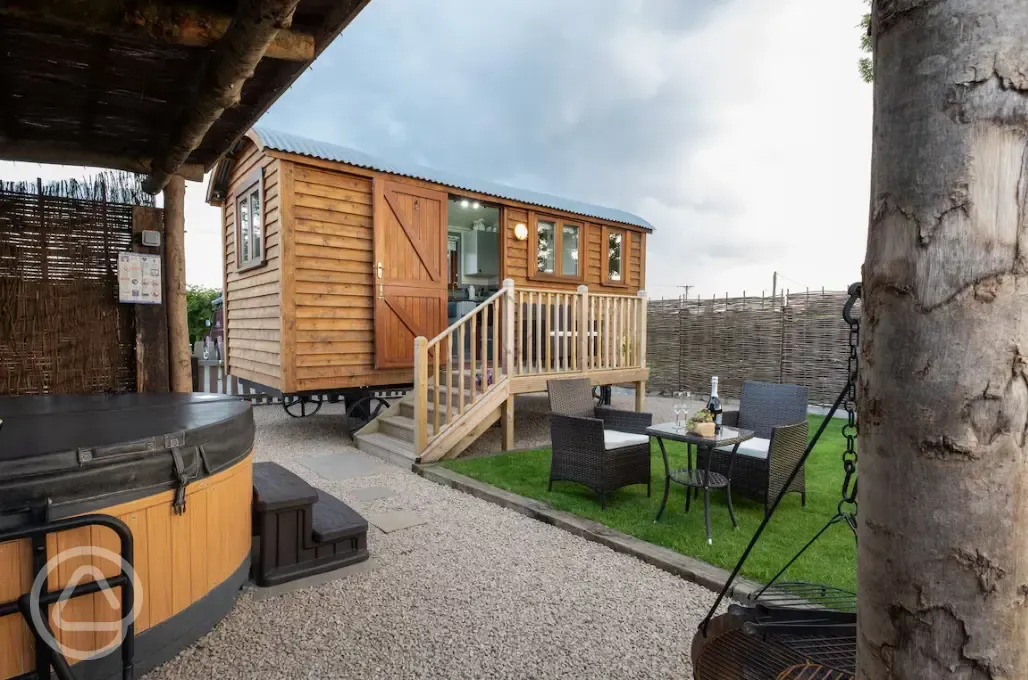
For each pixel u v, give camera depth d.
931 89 0.62
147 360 4.08
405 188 6.46
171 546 2.04
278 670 2.05
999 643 0.61
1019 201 0.59
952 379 0.61
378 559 3.05
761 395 4.60
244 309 7.04
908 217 0.64
